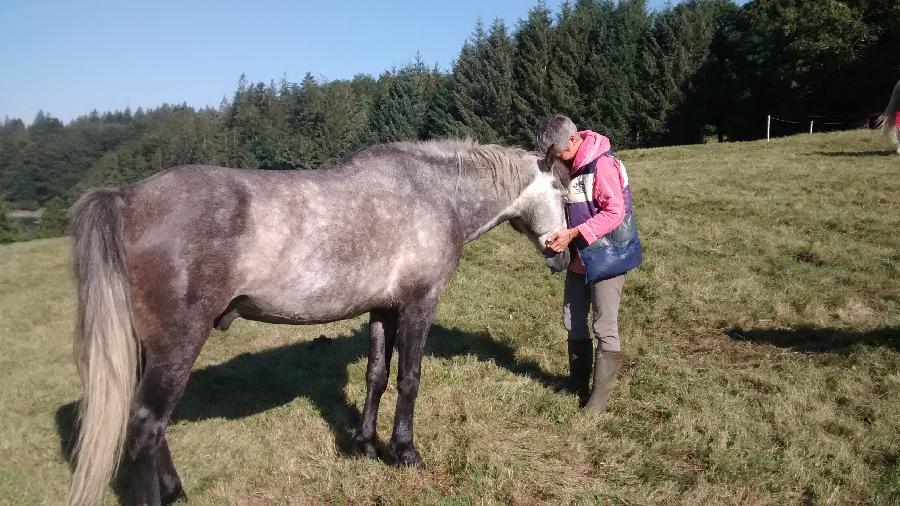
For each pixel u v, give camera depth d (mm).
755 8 36188
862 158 13180
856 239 7941
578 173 3797
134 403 2596
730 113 37344
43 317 6039
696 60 37781
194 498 3107
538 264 7707
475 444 3555
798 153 14875
